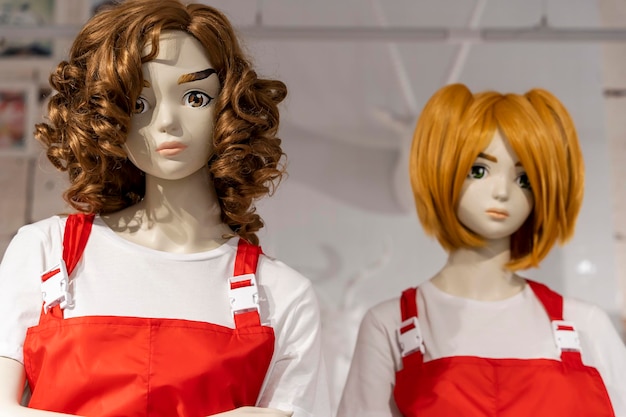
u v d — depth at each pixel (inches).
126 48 55.0
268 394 58.1
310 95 116.1
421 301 74.0
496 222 70.7
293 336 58.9
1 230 110.6
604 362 71.3
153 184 59.7
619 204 110.9
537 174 70.7
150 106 56.1
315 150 114.2
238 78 58.2
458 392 66.9
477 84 116.0
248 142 58.9
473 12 108.9
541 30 103.7
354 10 119.0
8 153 113.1
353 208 112.0
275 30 102.3
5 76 115.8
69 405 52.1
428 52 117.4
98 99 55.3
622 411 69.5
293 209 111.7
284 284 59.9
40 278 55.5
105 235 58.1
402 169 109.3
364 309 107.4
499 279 73.8
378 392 70.9
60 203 111.2
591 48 116.8
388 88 116.3
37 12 117.7
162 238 59.0
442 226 74.0
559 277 108.7
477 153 70.6
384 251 110.0
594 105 114.9
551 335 70.9
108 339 52.9
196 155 56.9
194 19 58.1
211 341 54.4
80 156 56.2
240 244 61.1
